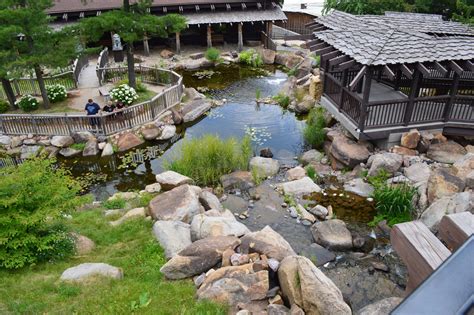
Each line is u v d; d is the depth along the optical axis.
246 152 13.97
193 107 19.03
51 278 6.57
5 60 15.57
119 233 8.80
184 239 8.20
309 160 14.16
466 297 1.14
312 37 16.12
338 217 10.67
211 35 30.39
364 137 12.55
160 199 9.80
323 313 4.85
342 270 8.58
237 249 7.06
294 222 10.48
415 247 2.47
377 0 25.75
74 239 8.08
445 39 12.55
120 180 14.20
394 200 10.39
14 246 6.84
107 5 26.48
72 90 20.58
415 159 12.16
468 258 1.25
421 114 12.82
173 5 27.50
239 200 11.61
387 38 12.48
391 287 8.04
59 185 7.95
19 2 15.84
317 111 16.44
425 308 1.14
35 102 17.83
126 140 16.19
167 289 6.30
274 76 25.08
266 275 5.68
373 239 9.72
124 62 26.05
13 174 7.55
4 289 6.20
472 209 8.56
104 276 6.55
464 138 13.44
